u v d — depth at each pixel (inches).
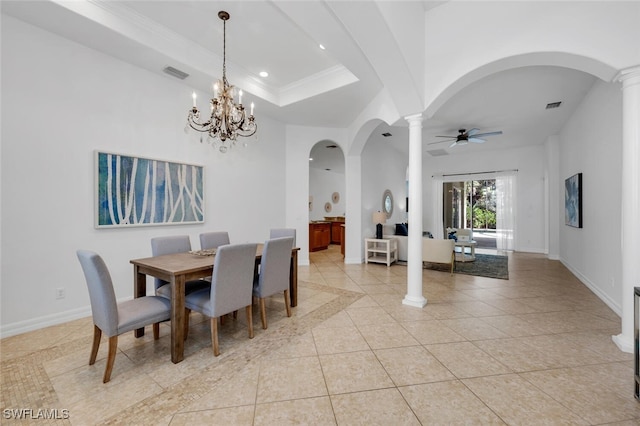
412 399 65.1
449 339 95.2
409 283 130.8
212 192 164.6
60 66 108.6
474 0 105.4
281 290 112.9
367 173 245.6
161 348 89.9
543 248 282.2
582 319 111.5
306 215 223.8
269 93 171.8
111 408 62.4
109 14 104.2
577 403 63.1
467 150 305.7
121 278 126.0
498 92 153.3
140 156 130.8
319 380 72.7
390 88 116.0
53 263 107.2
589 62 88.7
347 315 117.9
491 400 64.6
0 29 95.3
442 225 343.0
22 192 100.3
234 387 70.0
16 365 79.5
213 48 133.0
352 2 75.9
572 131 185.8
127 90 127.6
